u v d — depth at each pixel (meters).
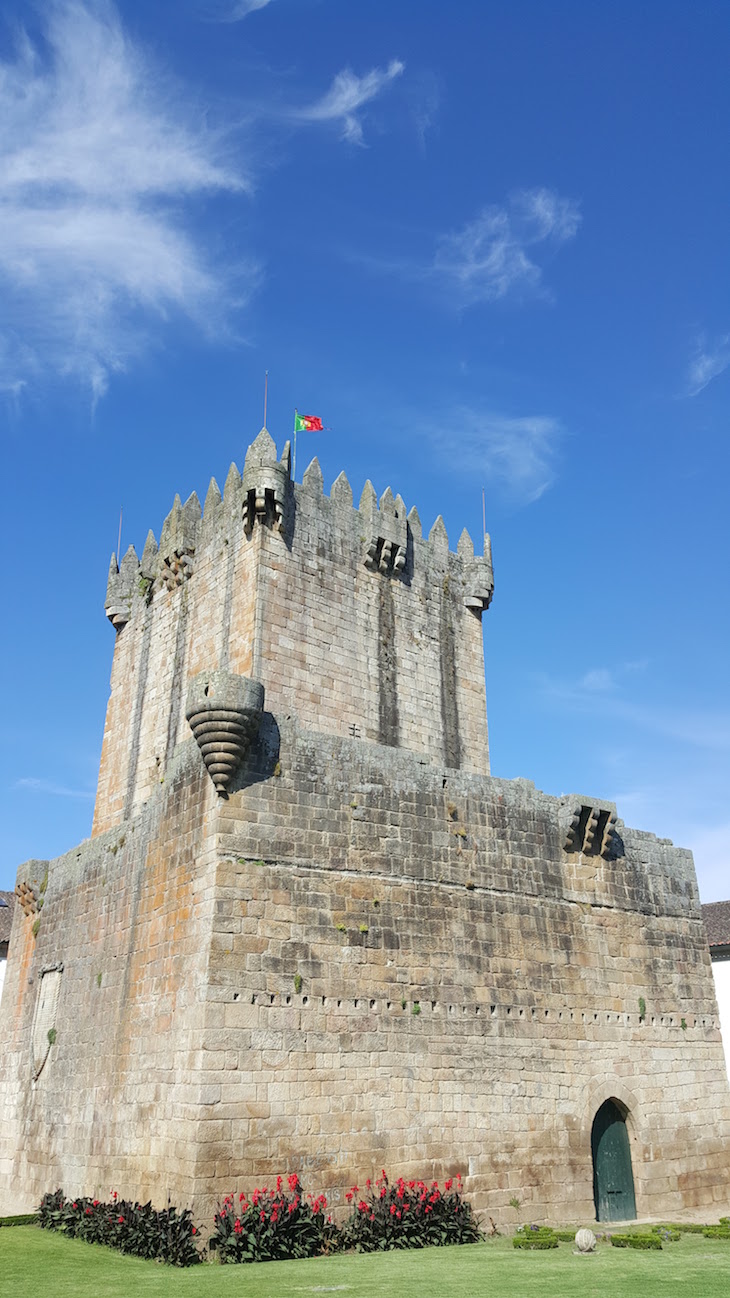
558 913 36.41
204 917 28.47
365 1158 28.48
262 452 40.16
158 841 32.66
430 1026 31.27
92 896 37.66
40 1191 35.81
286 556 39.88
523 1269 22.33
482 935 33.78
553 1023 34.62
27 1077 39.84
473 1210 30.25
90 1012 35.16
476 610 47.38
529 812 37.06
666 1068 37.69
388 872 32.03
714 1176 37.69
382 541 43.41
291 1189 26.81
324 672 39.69
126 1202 28.06
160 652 44.84
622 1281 20.38
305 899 29.83
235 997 27.61
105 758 47.12
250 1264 23.98
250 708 29.62
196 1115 26.16
